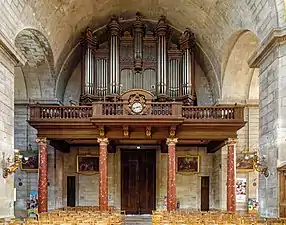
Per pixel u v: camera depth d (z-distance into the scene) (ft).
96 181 85.56
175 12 78.38
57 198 80.12
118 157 87.20
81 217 47.78
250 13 55.77
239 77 74.90
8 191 51.60
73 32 76.74
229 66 73.41
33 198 77.10
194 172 85.20
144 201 87.40
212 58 78.84
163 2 76.07
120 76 80.84
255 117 76.48
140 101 64.28
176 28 84.17
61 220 44.42
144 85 81.05
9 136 52.49
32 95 77.71
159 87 79.87
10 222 42.27
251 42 67.21
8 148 52.11
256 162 53.83
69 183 85.56
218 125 66.23
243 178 76.23
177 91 80.64
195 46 83.66
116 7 78.18
